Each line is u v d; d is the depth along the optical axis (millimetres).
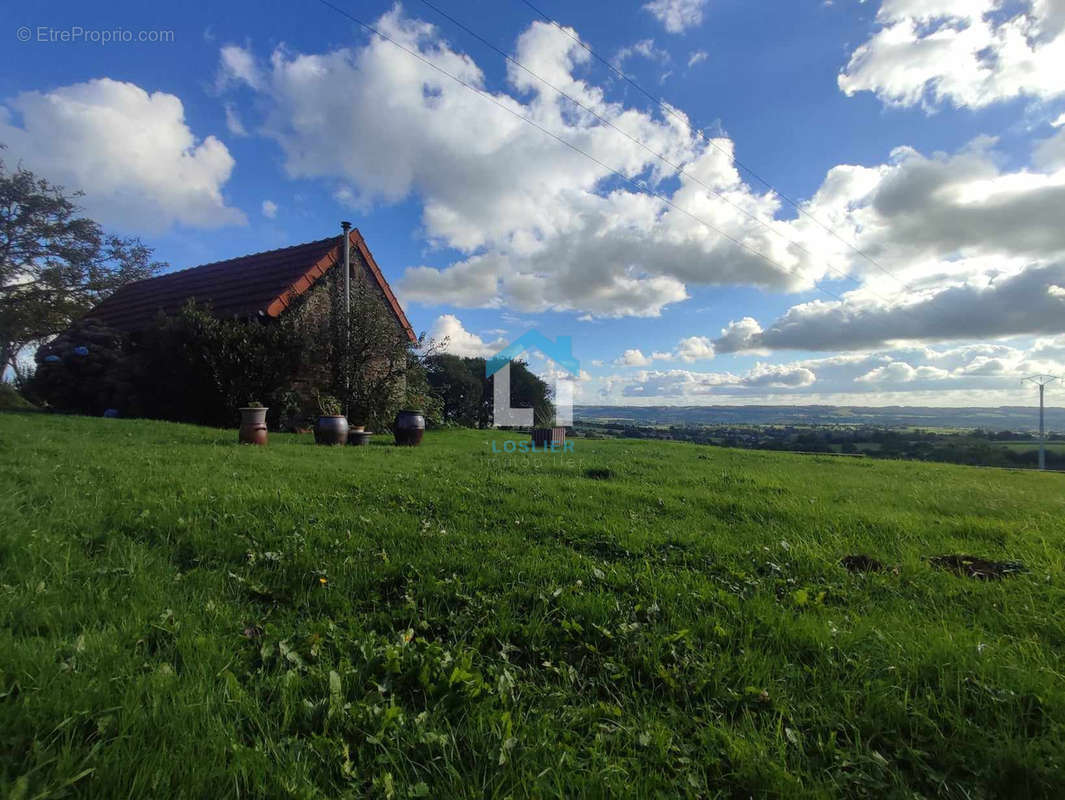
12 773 1452
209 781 1484
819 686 2096
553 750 1692
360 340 16203
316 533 3852
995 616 2811
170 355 14773
